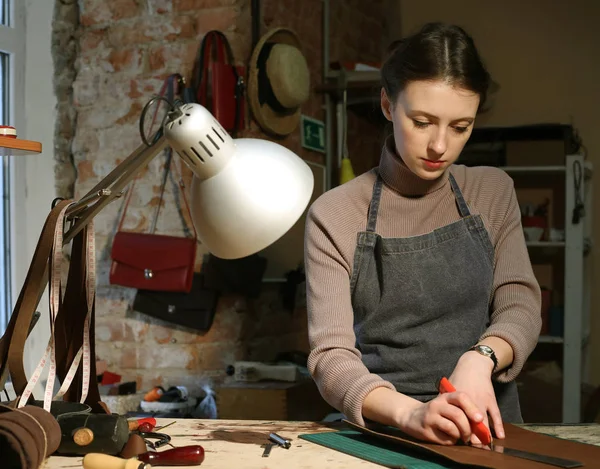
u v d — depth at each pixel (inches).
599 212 158.7
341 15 157.1
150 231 116.1
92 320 50.1
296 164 41.7
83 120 119.6
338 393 48.3
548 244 145.1
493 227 57.4
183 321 114.3
